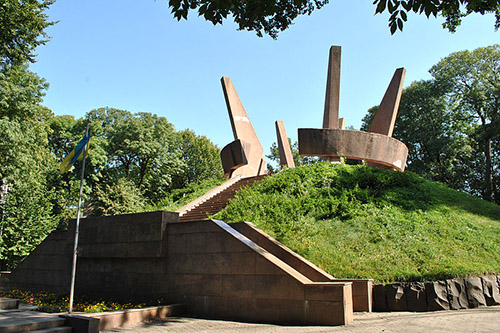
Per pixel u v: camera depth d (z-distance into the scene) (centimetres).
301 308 812
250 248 917
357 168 1677
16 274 1505
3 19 1631
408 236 1143
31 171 2145
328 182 1515
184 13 619
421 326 712
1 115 1884
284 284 846
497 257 1077
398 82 2072
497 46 3216
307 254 1055
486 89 3244
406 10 555
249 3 681
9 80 1845
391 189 1525
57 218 2873
